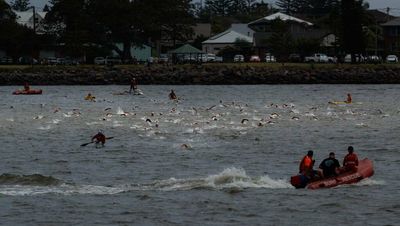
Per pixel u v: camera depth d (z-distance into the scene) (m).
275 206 39.66
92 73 157.12
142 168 52.62
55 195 42.47
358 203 40.38
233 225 36.31
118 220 37.25
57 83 155.88
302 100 114.12
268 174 49.75
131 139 67.62
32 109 98.69
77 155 58.84
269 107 100.44
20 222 36.97
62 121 82.88
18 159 57.09
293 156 58.25
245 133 71.50
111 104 106.31
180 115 89.38
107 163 54.88
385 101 111.12
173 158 57.00
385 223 36.66
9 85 154.88
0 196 42.09
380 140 67.25
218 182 45.31
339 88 142.62
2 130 74.81
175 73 157.50
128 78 156.00
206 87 147.00
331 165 44.62
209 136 69.38
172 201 40.84
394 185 45.31
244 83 156.50
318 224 36.47
